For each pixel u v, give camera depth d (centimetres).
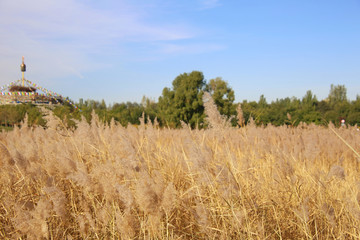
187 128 408
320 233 241
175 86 4278
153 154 379
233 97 4016
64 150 367
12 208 276
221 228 231
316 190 278
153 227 214
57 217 261
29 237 231
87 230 246
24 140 534
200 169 259
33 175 298
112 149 352
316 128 1001
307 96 8138
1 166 296
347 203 239
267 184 296
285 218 258
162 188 221
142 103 8088
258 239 219
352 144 576
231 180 244
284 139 695
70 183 300
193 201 275
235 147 491
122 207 253
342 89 8250
